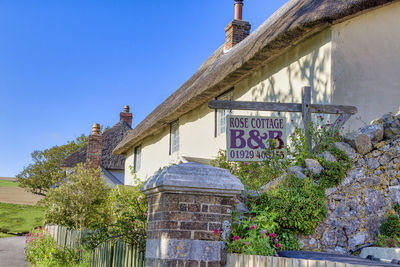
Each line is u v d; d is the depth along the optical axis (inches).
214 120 508.4
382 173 243.4
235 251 167.8
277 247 192.1
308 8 335.6
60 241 513.7
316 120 330.0
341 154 239.6
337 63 322.0
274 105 274.7
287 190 213.3
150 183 177.3
